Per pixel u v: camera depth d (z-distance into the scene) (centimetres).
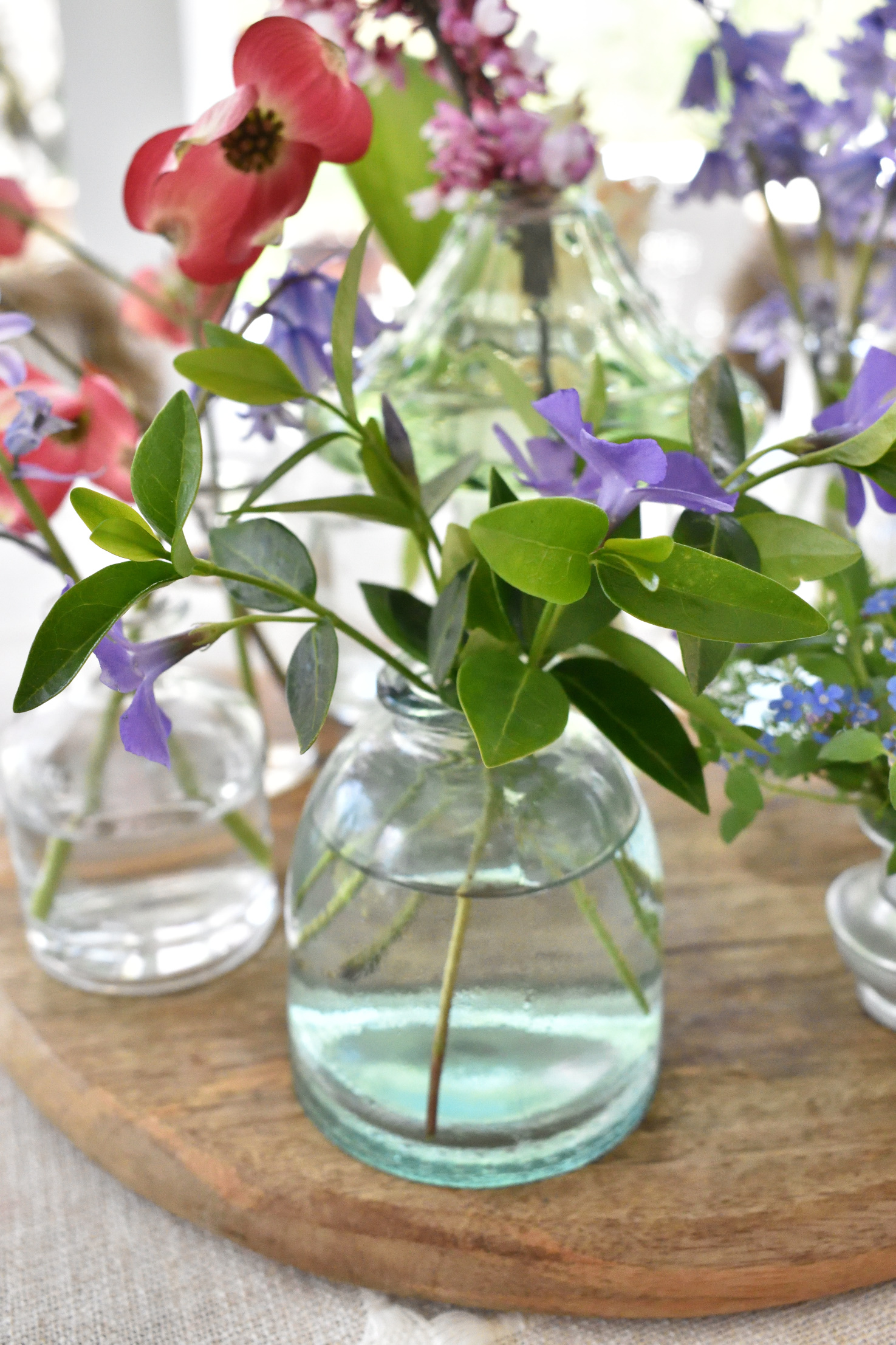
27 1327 36
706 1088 40
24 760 43
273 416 39
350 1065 37
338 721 53
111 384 39
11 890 48
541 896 35
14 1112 42
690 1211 37
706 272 82
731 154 48
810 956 44
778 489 56
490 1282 36
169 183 35
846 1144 38
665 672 33
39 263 58
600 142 43
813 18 46
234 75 34
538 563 29
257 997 44
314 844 37
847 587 37
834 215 49
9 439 37
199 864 43
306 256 39
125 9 77
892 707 37
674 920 45
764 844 48
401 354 46
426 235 51
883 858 40
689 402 33
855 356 49
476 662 32
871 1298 37
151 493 29
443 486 36
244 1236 37
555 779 35
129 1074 41
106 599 29
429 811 35
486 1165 37
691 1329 36
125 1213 39
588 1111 37
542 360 44
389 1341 36
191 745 42
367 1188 37
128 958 43
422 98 49
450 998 35
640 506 33
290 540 33
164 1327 36
